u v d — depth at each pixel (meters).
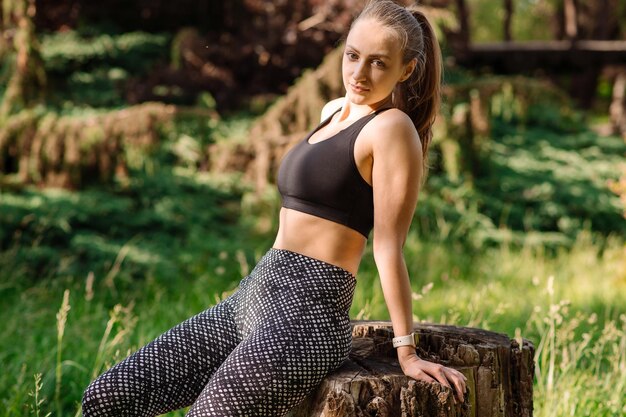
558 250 8.09
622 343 3.75
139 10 9.51
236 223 7.06
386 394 2.17
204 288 5.75
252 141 6.94
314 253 2.28
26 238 6.15
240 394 2.08
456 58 11.52
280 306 2.21
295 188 2.30
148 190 7.09
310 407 2.27
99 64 9.07
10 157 6.69
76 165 6.46
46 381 3.56
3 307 5.07
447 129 7.25
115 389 2.23
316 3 8.83
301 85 6.61
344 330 2.27
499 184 8.92
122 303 5.28
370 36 2.22
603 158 10.16
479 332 2.62
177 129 6.63
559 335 3.49
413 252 7.39
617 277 6.86
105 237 6.41
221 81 8.77
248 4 9.22
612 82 21.56
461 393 2.17
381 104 2.35
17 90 6.71
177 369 2.31
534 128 10.70
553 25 22.39
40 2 9.07
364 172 2.23
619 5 20.78
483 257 7.57
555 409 3.14
